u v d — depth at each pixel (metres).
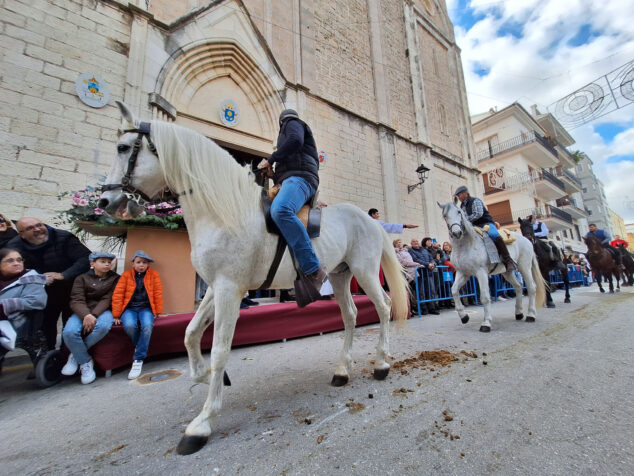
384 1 11.00
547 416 1.47
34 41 4.14
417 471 1.11
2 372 2.74
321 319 3.88
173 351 2.93
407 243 9.16
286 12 7.76
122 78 4.82
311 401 1.81
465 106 14.05
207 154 1.64
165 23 5.34
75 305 2.53
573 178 23.48
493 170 18.70
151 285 2.86
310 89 7.70
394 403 1.72
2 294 2.32
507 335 3.31
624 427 1.34
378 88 9.62
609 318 4.02
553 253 6.06
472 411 1.56
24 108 3.96
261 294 5.73
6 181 3.75
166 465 1.23
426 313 5.38
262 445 1.34
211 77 6.08
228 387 2.12
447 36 14.31
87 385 2.34
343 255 2.18
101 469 1.23
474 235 3.77
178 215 3.22
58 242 2.92
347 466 1.16
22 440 1.50
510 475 1.05
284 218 1.67
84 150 4.33
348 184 8.12
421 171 9.43
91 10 4.66
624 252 10.25
